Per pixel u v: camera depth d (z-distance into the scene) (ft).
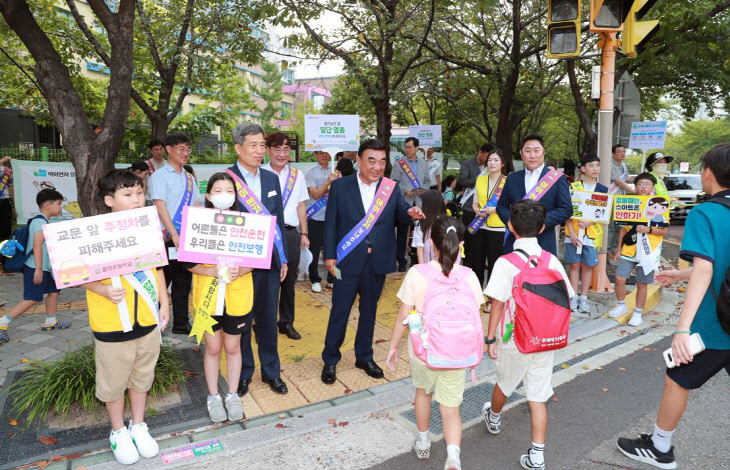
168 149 15.97
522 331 9.54
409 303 9.89
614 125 31.65
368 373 14.32
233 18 27.48
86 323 18.35
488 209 18.45
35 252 16.33
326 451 10.69
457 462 9.07
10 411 11.94
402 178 27.20
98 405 12.01
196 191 17.35
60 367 12.21
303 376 14.28
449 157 58.29
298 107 98.68
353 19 28.66
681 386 9.53
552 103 68.80
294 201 16.56
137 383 10.32
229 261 11.04
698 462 10.45
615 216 19.17
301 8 24.45
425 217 13.67
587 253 19.71
